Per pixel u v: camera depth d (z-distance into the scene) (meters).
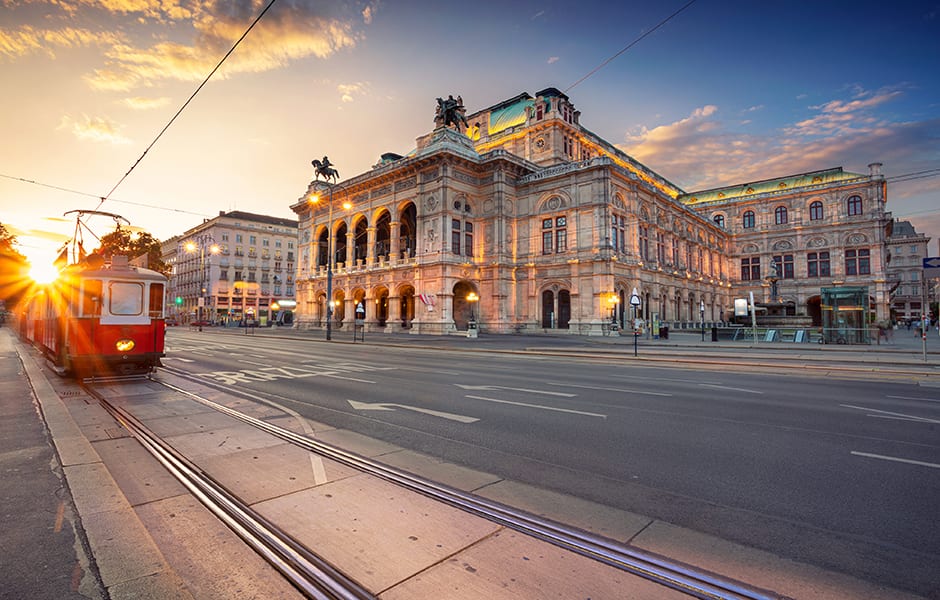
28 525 4.19
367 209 55.28
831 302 30.27
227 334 49.53
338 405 9.92
